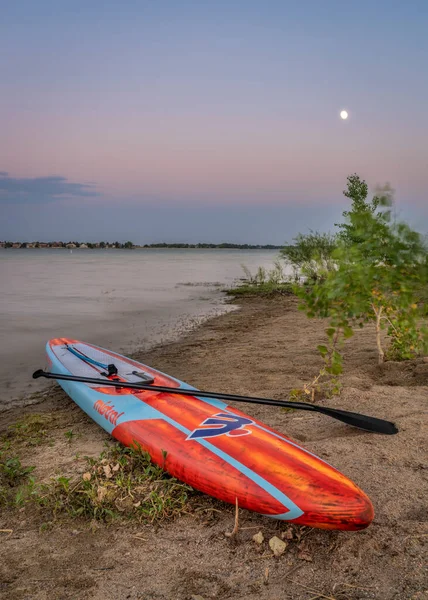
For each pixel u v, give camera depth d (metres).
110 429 3.87
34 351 8.24
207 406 3.84
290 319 11.47
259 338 9.02
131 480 3.12
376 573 2.20
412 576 2.15
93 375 5.14
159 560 2.39
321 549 2.40
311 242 17.50
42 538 2.62
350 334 4.51
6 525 2.78
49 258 82.75
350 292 4.41
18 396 5.78
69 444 4.05
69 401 5.53
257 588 2.15
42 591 2.19
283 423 4.20
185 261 65.75
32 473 3.45
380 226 4.17
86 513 2.84
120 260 71.19
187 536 2.58
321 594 2.09
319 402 4.64
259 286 20.38
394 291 4.48
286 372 6.16
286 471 2.73
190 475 2.95
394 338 6.21
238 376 6.11
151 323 11.30
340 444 3.54
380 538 2.44
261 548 2.44
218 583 2.20
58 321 11.46
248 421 3.49
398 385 5.11
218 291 19.67
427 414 4.05
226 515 2.77
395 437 3.62
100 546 2.53
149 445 3.32
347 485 2.55
